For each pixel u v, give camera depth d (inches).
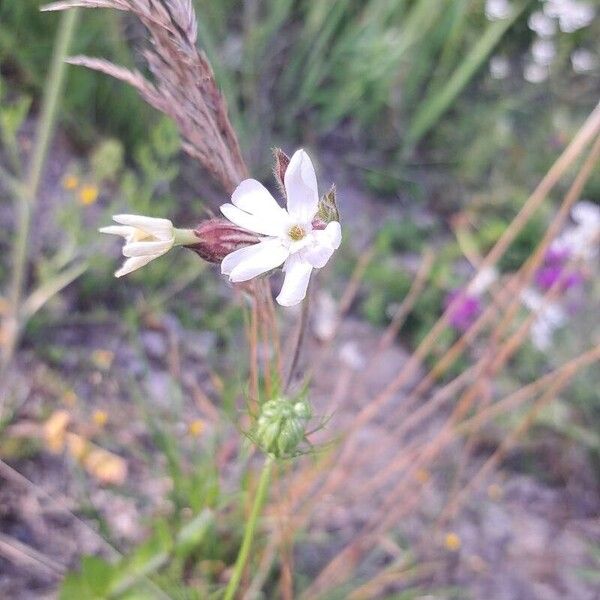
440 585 9.9
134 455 9.6
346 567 9.2
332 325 12.0
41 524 8.8
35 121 12.4
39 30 12.4
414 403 11.6
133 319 10.1
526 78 16.7
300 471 9.8
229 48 14.6
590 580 10.3
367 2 15.6
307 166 4.9
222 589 8.0
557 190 15.4
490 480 11.1
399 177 14.8
